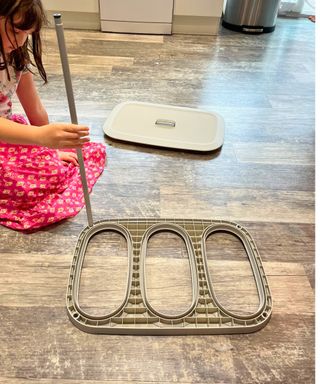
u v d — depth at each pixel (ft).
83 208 3.35
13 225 3.12
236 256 3.03
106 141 4.20
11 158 3.11
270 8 7.21
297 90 5.50
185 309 2.64
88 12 6.89
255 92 5.39
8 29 2.28
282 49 6.89
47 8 6.79
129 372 2.29
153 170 3.85
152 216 3.32
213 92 5.32
